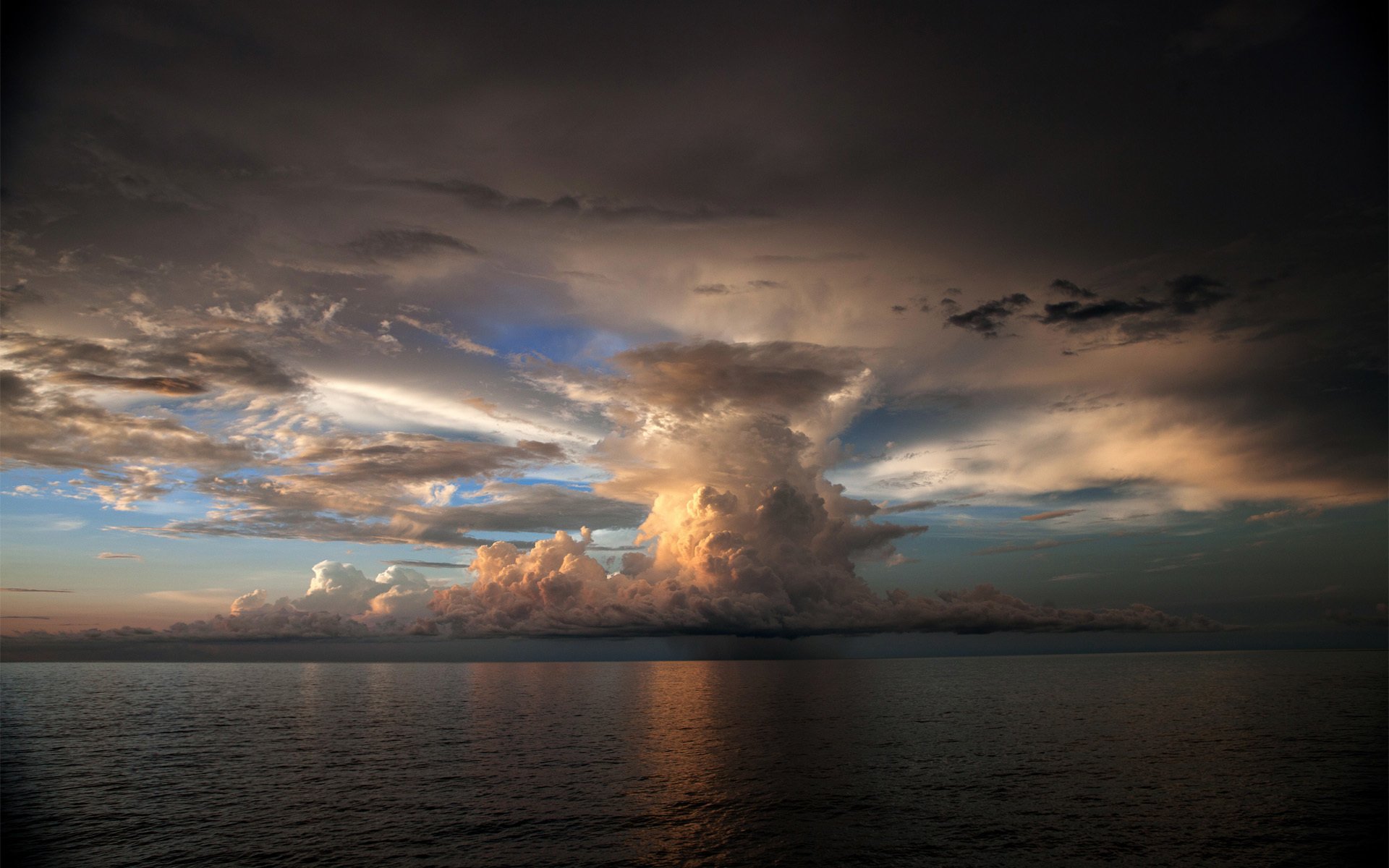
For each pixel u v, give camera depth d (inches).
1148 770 1531.7
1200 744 1861.5
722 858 1010.7
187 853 1049.5
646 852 1035.9
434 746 1908.2
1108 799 1295.5
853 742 1941.4
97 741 2037.4
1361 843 1053.8
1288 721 2255.2
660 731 2186.3
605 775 1520.7
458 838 1099.3
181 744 1966.0
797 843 1068.5
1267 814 1197.7
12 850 1069.1
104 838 1122.0
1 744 1984.5
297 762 1694.1
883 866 978.1
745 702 3070.9
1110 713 2522.1
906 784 1423.5
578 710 2785.4
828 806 1266.0
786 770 1571.1
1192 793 1336.1
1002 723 2315.5
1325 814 1195.3
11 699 3228.3
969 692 3491.6
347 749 1881.2
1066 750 1785.2
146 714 2684.5
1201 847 1043.3
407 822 1185.4
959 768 1574.8
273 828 1157.1
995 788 1387.8
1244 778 1453.0
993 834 1104.2
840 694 3412.9
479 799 1328.7
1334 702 2753.4
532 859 1011.3
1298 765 1579.7
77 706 2955.2
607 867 979.9
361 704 3051.2
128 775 1555.1
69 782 1496.1
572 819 1197.1
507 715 2618.1
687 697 3331.7
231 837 1115.9
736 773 1535.4
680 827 1150.3
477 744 1941.4
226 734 2155.5
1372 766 1560.0
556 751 1834.4
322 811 1254.9
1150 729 2122.3
